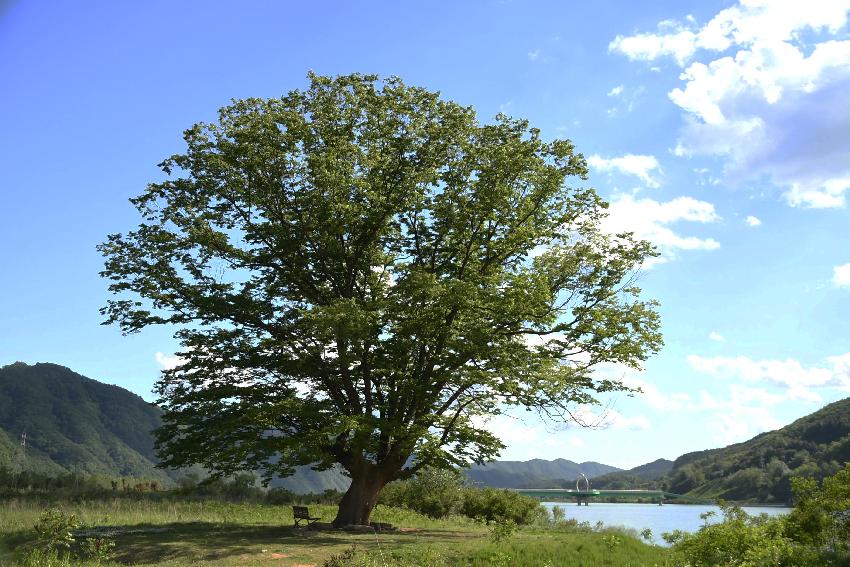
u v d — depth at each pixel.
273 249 24.53
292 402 21.14
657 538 21.66
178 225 24.31
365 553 16.20
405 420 24.02
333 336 21.61
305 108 25.48
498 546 17.09
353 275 25.34
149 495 34.12
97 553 14.96
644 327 24.84
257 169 23.38
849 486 12.83
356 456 23.75
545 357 23.78
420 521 31.14
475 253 25.28
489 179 24.19
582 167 25.59
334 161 23.28
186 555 16.31
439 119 26.11
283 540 19.08
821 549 12.80
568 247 26.20
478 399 25.52
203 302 23.08
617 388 24.72
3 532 19.53
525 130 25.73
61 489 34.97
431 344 23.89
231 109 25.00
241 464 22.48
